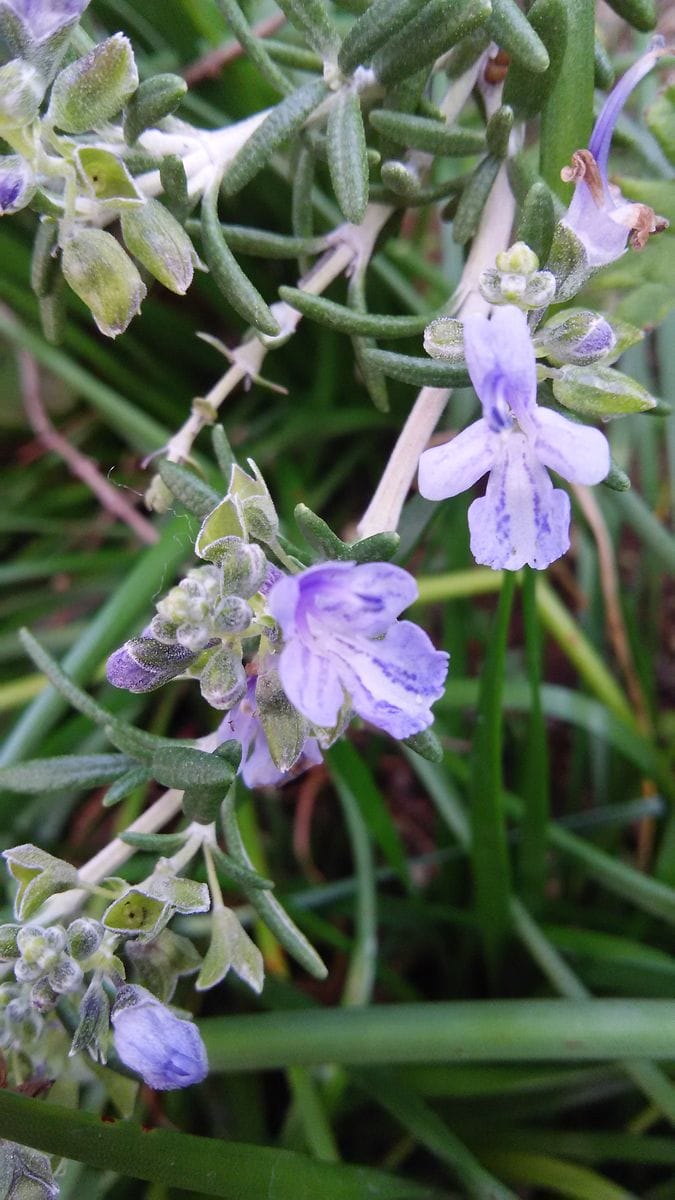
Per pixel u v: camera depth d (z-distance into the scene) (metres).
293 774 0.07
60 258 0.07
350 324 0.07
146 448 0.13
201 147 0.07
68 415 0.14
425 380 0.07
